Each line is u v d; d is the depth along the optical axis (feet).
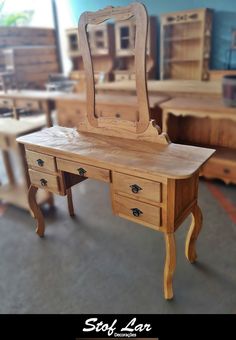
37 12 15.67
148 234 6.76
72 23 12.66
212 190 8.60
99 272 5.66
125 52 11.69
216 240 6.42
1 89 13.34
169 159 4.64
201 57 10.97
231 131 9.23
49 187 5.97
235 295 5.01
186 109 8.28
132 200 4.69
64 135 6.06
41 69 15.40
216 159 8.46
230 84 7.67
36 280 5.52
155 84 10.95
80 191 8.89
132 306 4.91
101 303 4.98
